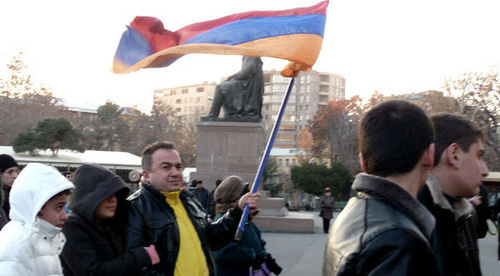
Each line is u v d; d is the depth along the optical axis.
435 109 48.47
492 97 46.59
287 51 4.14
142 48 4.42
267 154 4.31
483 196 4.88
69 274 3.40
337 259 1.85
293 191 71.31
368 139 2.04
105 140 66.81
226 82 19.47
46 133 31.36
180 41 4.47
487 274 10.27
